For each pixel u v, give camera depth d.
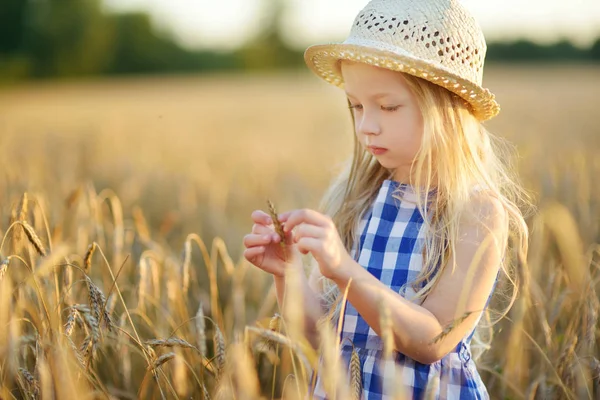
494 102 1.78
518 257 1.93
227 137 12.48
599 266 2.18
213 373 1.82
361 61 1.64
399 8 1.70
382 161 1.75
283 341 1.57
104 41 55.44
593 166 4.97
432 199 1.76
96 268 2.75
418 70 1.62
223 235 4.15
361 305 1.54
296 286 1.46
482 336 2.39
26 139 11.23
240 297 2.63
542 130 10.49
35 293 2.13
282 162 8.24
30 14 53.12
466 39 1.74
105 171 6.67
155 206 4.73
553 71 37.50
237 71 61.78
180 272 2.35
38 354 1.65
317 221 1.52
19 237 1.98
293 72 62.06
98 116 19.34
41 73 53.22
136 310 2.19
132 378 2.33
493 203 1.71
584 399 2.00
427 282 1.71
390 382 1.27
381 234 1.81
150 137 11.85
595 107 16.03
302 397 1.68
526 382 2.35
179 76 57.75
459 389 1.68
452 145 1.73
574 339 2.02
